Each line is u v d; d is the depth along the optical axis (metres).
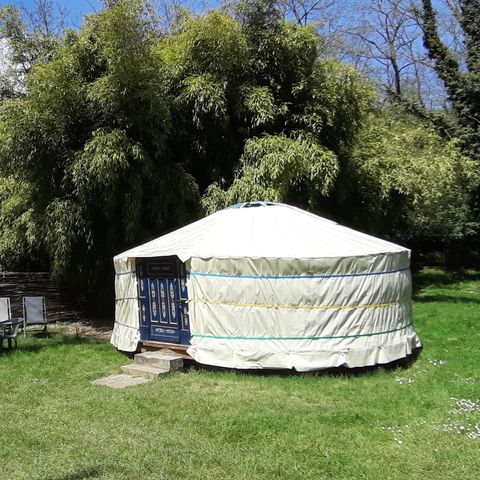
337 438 4.80
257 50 11.17
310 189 11.32
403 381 6.66
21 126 9.48
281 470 4.14
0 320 9.66
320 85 11.48
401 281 7.77
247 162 10.79
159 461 4.31
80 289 11.74
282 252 7.14
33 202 10.65
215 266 7.19
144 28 10.06
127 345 8.30
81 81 10.00
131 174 9.91
